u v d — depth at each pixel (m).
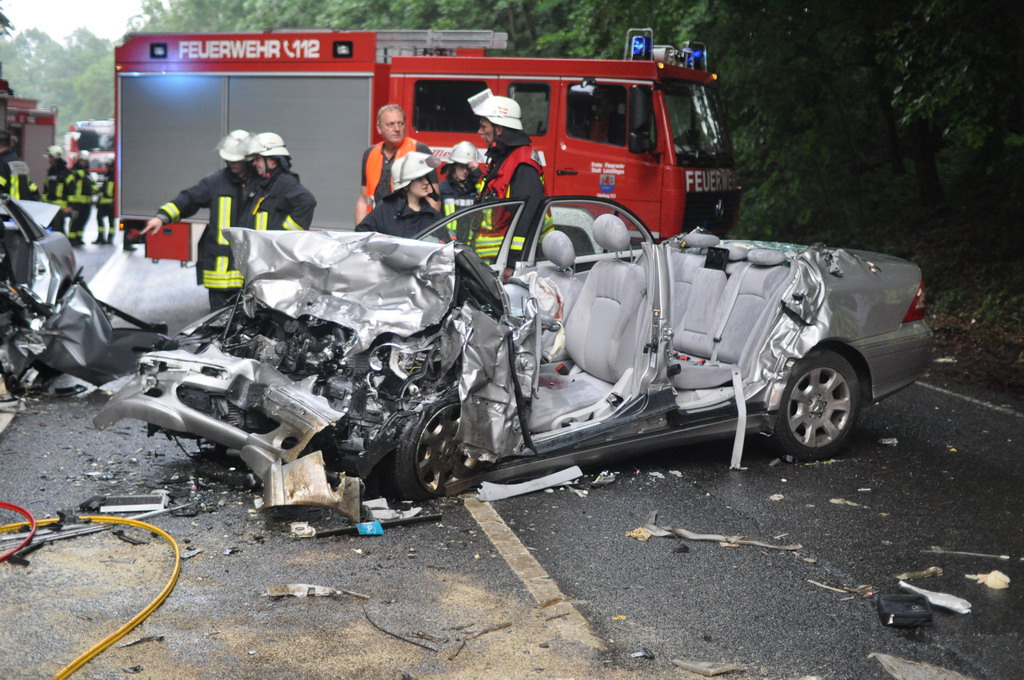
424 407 5.35
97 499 5.27
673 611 4.21
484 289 5.51
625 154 11.80
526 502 5.57
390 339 5.49
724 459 6.56
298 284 5.68
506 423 5.46
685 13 15.39
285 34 12.72
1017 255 13.73
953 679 3.65
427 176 7.47
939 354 10.62
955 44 11.73
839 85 16.09
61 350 7.61
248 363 5.43
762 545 5.00
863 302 6.61
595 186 11.95
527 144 7.72
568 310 6.80
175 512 5.21
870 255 7.04
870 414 7.89
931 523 5.39
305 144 12.82
